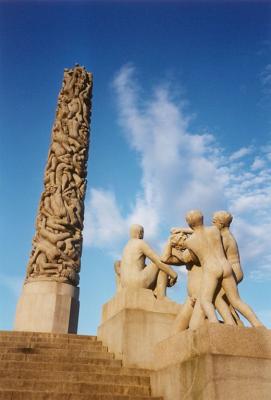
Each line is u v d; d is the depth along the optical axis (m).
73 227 20.11
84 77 24.53
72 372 8.52
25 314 17.64
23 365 8.88
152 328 10.47
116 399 7.31
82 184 21.53
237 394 5.70
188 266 8.11
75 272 19.22
